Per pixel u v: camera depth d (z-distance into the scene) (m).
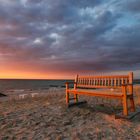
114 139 2.17
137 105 4.47
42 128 2.70
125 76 3.61
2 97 8.91
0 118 3.37
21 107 4.73
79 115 3.59
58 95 7.84
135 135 2.31
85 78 4.71
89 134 2.38
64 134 2.40
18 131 2.55
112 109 4.16
